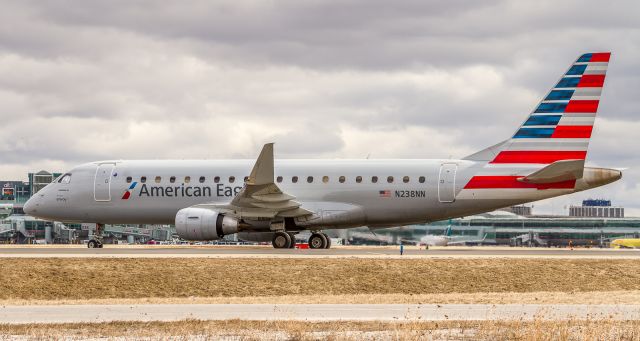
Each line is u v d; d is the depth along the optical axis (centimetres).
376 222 8806
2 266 6969
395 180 8644
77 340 3712
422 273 6844
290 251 8444
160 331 3966
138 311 4703
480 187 8469
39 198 9494
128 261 7181
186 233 8538
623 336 3806
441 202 8556
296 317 4409
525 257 7619
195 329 4000
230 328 4028
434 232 15950
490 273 6900
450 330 3969
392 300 5325
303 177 8838
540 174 8225
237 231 8656
